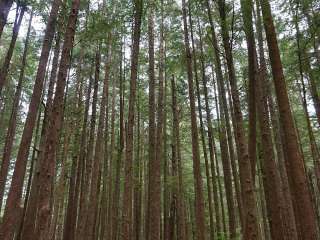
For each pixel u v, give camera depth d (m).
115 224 17.25
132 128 10.70
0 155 26.69
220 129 18.91
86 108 18.09
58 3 11.73
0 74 11.89
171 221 21.08
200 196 13.07
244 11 8.30
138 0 11.57
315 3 11.68
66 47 8.92
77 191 17.39
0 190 16.25
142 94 21.16
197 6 10.84
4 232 9.83
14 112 17.64
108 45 15.75
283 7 12.06
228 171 14.21
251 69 8.07
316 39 12.78
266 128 8.89
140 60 18.91
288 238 11.36
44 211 7.92
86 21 13.72
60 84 8.63
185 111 22.38
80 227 15.05
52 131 8.39
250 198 6.99
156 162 13.42
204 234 12.73
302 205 6.32
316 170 15.47
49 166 8.22
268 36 7.54
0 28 7.81
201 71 18.47
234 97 7.76
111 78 22.33
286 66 13.77
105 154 19.73
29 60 19.44
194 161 13.33
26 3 12.67
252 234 6.75
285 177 12.52
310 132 14.22
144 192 23.89
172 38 17.05
